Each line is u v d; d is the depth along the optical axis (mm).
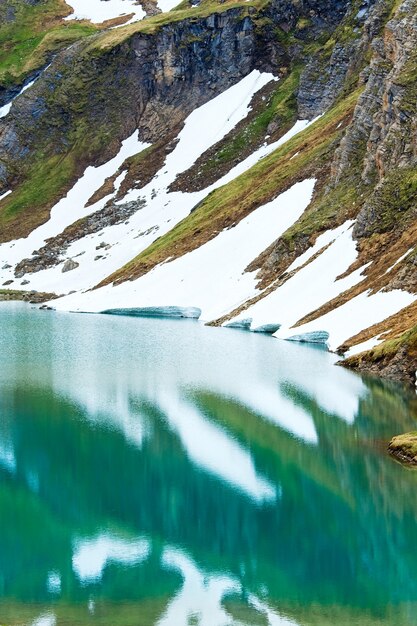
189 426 64562
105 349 103188
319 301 104125
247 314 117188
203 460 56469
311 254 118312
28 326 127812
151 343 107562
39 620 35469
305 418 65875
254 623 35656
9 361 94000
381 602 37594
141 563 41438
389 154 114812
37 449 58812
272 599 38031
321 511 47781
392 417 64625
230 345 102875
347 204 121438
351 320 92188
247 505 48844
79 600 37031
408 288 89688
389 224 103812
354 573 39844
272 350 97312
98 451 58531
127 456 57406
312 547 43406
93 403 72000
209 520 46656
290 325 104438
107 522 46594
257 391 75562
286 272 120125
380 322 87000
